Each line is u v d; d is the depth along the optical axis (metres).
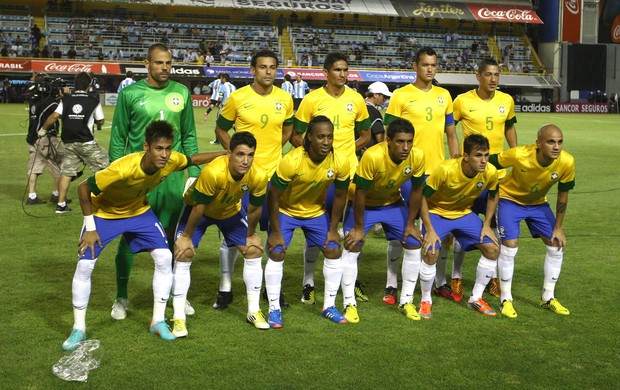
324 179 4.88
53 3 40.91
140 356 4.29
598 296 5.66
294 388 3.84
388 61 44.22
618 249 7.28
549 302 5.33
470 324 5.00
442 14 45.78
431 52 6.09
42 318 4.96
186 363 4.18
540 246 7.53
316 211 5.17
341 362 4.22
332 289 5.13
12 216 8.81
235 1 42.91
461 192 5.20
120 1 39.75
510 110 6.45
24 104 35.22
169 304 5.38
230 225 4.97
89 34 39.88
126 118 5.30
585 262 6.73
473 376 4.02
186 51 40.34
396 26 47.84
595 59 46.19
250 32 43.75
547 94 46.50
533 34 48.59
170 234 5.37
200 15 44.00
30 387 3.82
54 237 7.65
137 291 5.71
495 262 5.26
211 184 4.58
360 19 47.41
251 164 4.61
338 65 5.84
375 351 4.41
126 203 4.61
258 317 4.90
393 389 3.84
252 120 5.67
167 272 4.68
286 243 5.07
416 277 5.25
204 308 5.33
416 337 4.70
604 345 4.55
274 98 5.73
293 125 6.06
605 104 45.09
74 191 10.89
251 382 3.91
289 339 4.64
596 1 45.50
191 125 5.52
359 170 4.96
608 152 17.77
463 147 5.06
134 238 4.70
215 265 6.67
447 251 5.77
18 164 13.63
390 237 5.41
